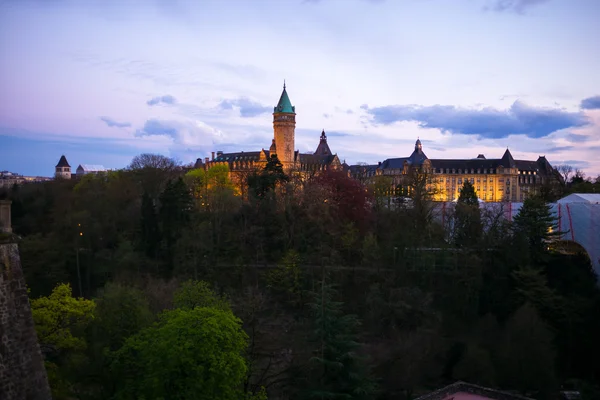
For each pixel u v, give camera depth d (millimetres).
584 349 69250
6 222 22938
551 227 86812
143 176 126062
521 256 79875
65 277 82375
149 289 64062
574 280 79562
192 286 53906
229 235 93312
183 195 96812
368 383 47312
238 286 82938
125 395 35312
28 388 22438
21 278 22984
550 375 61969
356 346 48250
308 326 57000
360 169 196750
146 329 38406
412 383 59156
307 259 86562
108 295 49688
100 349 41844
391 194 114500
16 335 22250
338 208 96438
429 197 99938
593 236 88812
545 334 64500
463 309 76250
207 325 34000
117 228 100812
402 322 69375
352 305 77750
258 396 38188
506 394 49281
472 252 83500
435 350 64312
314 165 127062
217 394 33531
